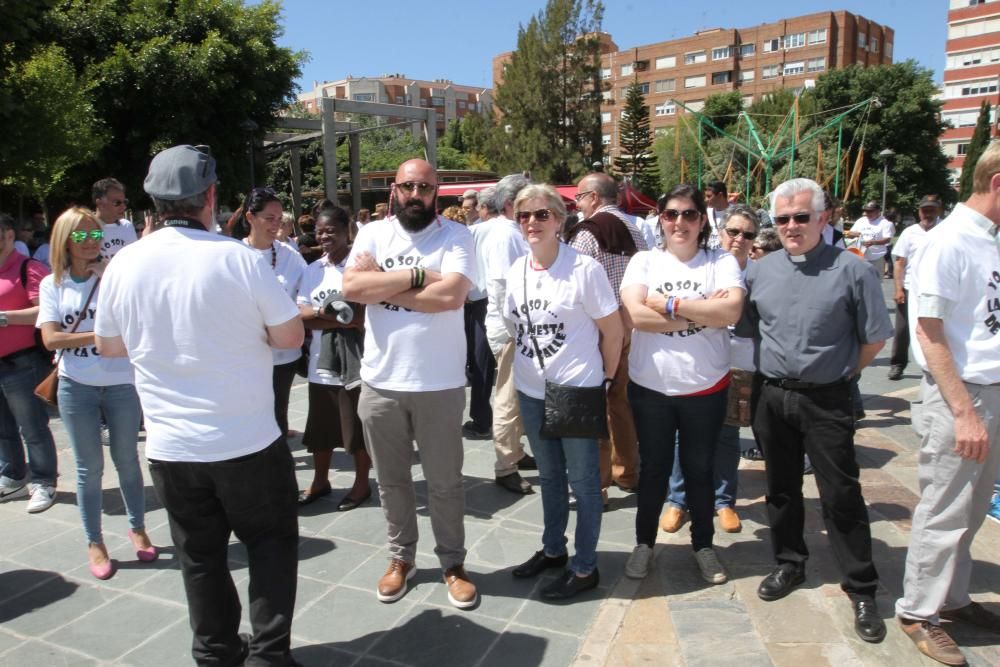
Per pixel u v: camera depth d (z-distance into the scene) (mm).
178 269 2219
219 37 16359
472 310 5609
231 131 17344
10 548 3889
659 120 79000
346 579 3477
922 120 43438
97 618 3176
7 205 12930
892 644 2787
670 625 2988
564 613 3133
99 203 5516
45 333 3404
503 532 3977
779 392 2988
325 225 4203
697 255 3250
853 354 2867
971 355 2551
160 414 2283
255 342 2346
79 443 3484
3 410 4539
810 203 2846
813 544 3648
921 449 2721
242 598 3342
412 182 2988
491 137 41844
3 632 3066
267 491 2381
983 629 2881
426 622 3084
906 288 6957
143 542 3705
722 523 3898
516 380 3301
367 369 3107
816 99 46000
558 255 3092
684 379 3156
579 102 41219
